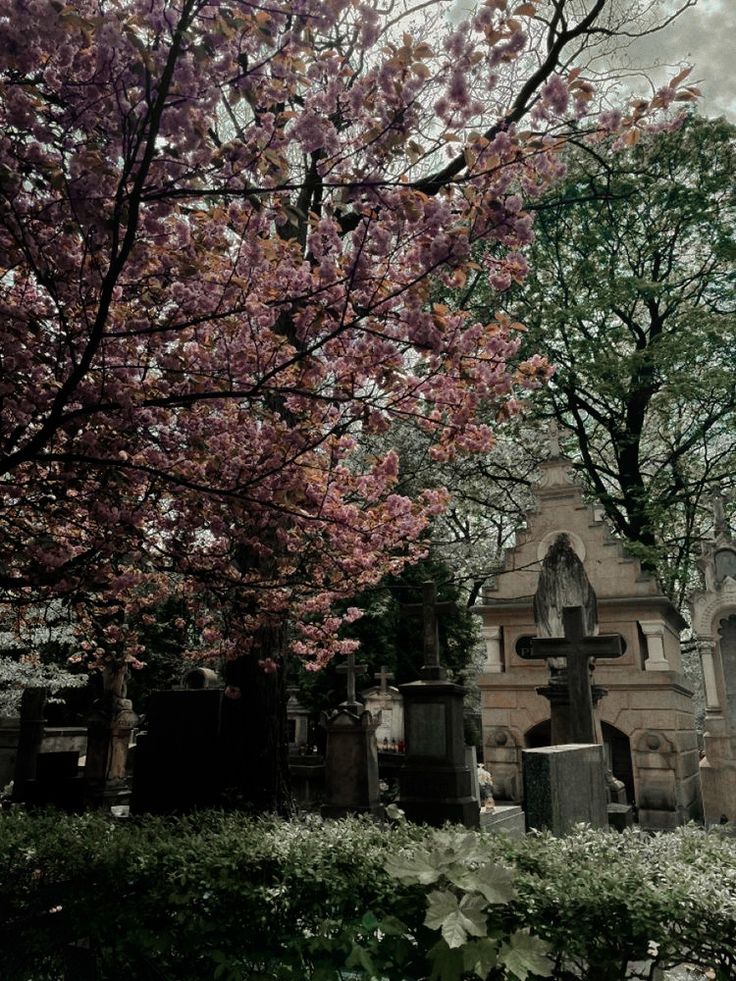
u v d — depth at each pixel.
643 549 22.20
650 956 3.39
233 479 5.96
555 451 22.53
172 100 4.13
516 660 21.69
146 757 9.95
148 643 23.08
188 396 5.18
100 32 3.54
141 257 5.00
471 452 5.91
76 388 5.29
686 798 19.41
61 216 4.59
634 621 20.23
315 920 3.93
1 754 17.45
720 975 3.22
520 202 4.23
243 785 8.55
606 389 24.64
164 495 6.49
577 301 26.67
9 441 5.29
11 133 4.27
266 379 5.09
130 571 6.92
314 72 4.29
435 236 4.38
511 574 22.09
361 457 12.25
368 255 4.70
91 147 4.08
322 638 9.52
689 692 21.86
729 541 18.34
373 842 4.32
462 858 3.64
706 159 25.17
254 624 7.33
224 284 5.49
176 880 4.23
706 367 24.89
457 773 10.34
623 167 24.53
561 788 5.16
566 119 4.43
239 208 4.90
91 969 4.43
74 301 5.25
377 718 15.86
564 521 21.75
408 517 7.12
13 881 4.62
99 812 6.07
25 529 6.28
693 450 27.25
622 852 4.03
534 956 3.27
